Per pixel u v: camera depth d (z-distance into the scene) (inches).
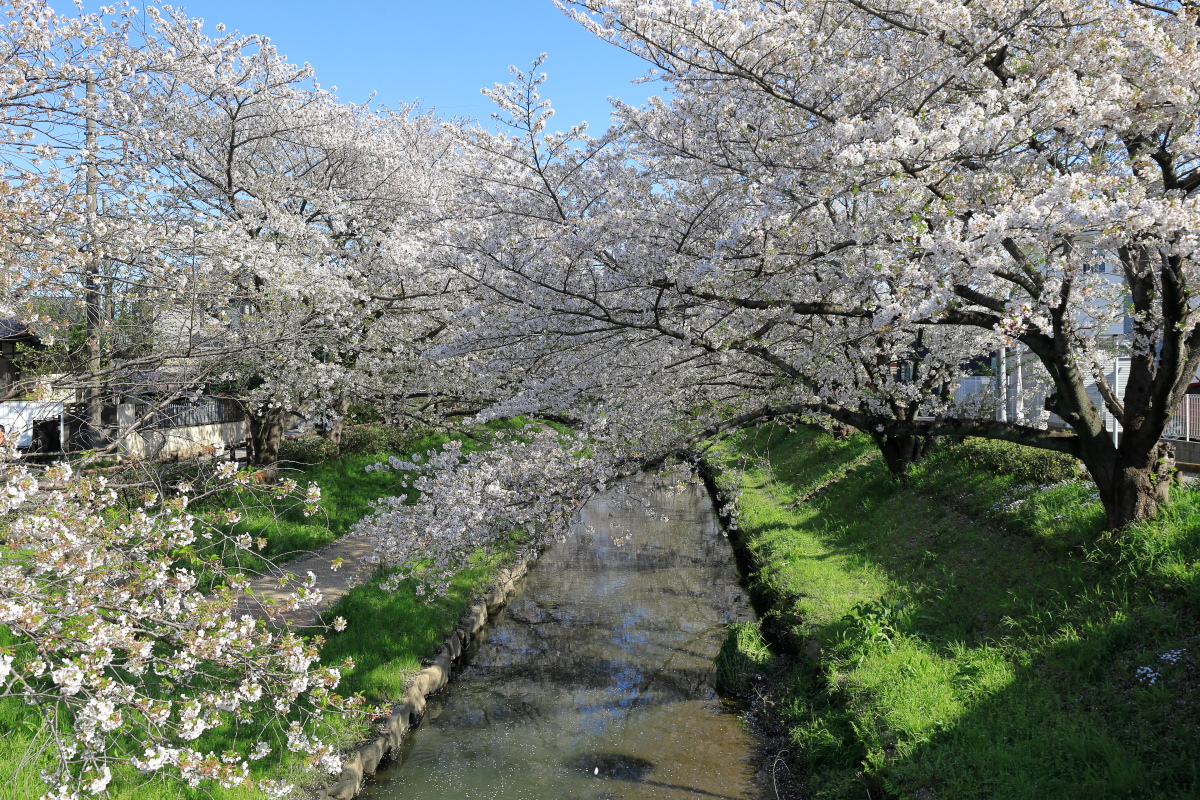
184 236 286.8
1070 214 166.9
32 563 156.7
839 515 467.8
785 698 287.4
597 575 490.6
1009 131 195.8
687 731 282.0
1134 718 185.3
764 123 262.5
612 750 269.4
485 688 324.8
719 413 366.6
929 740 209.8
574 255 258.5
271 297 345.1
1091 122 198.4
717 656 342.6
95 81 273.3
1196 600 205.3
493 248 271.9
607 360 312.2
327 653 289.3
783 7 301.7
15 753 185.2
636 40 261.6
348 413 675.4
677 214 283.9
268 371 430.0
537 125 273.6
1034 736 194.7
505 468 286.4
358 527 299.3
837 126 203.5
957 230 190.7
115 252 239.5
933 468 438.6
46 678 206.4
